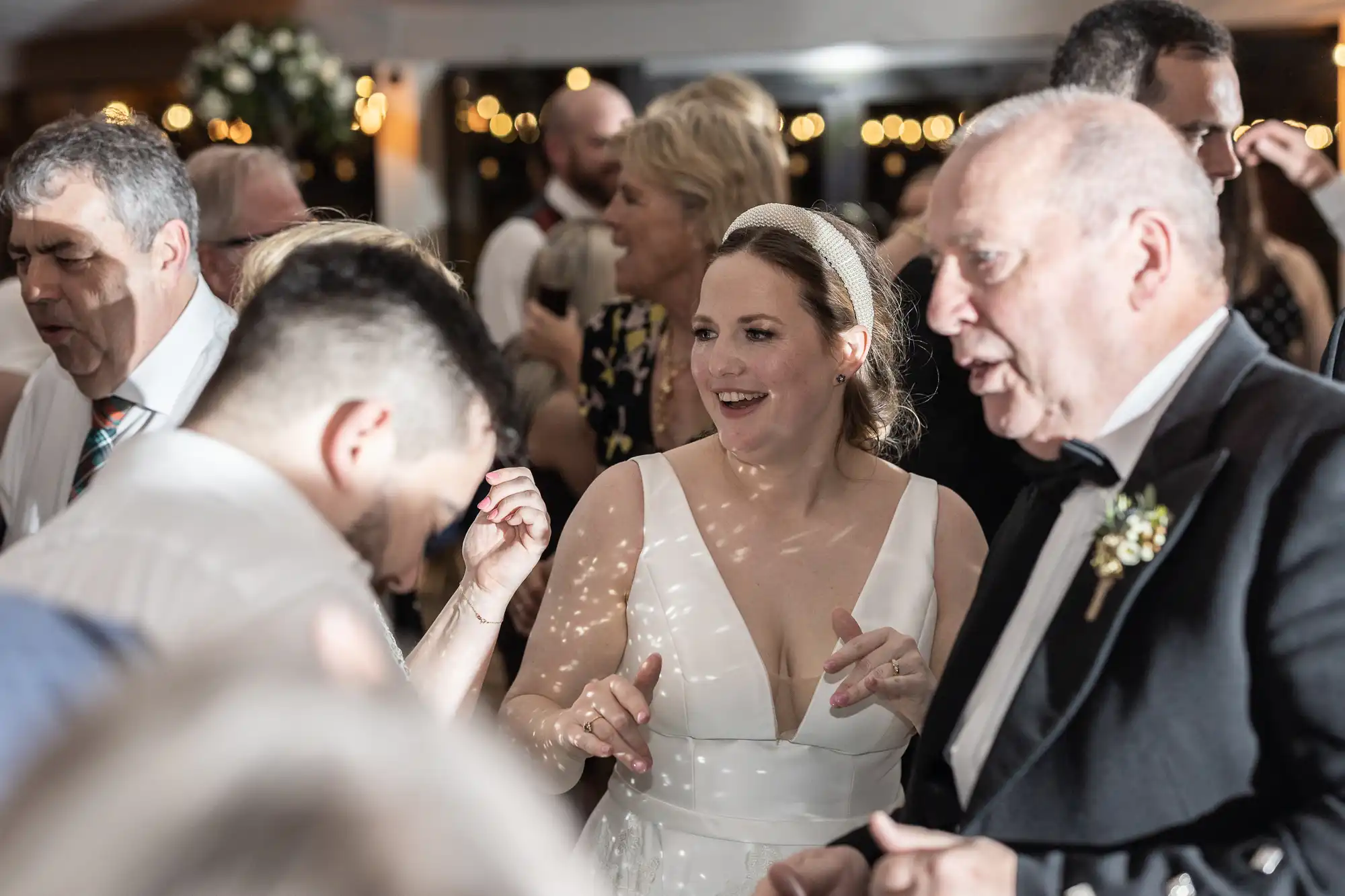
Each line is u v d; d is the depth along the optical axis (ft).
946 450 8.29
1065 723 4.09
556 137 16.08
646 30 25.77
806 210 6.80
